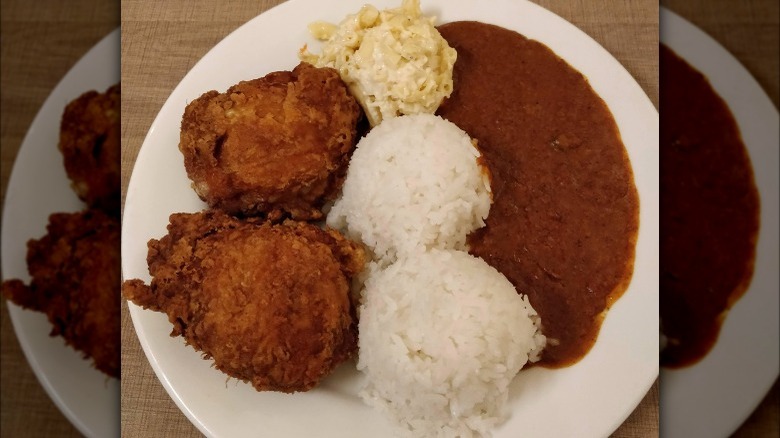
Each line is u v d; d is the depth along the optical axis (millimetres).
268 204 251
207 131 241
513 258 253
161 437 259
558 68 273
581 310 244
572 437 230
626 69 289
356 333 248
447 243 256
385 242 258
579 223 254
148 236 261
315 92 251
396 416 234
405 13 267
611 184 257
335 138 252
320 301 221
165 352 243
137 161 268
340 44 267
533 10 279
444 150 253
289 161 242
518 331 232
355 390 245
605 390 234
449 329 227
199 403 237
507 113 270
